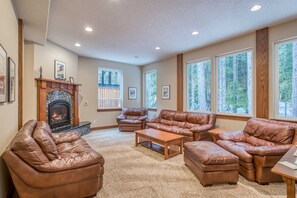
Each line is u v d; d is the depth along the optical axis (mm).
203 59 4945
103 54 5660
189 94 5473
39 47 4145
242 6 2684
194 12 2863
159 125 4988
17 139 1775
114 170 2822
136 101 7465
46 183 1791
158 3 2584
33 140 1828
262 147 2457
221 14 2939
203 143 2924
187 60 5375
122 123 5953
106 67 6555
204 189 2254
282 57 3391
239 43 4016
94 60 6246
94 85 6266
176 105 5816
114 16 2990
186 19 3117
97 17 3023
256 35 3666
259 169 2359
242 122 4000
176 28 3523
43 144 1902
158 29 3574
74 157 2008
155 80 7000
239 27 3496
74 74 5516
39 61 4148
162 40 4258
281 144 2707
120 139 4855
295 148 2107
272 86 3455
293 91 3260
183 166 2992
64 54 4992
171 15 2969
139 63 7121
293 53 3258
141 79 7613
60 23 3270
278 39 3361
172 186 2330
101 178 2232
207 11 2834
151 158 3369
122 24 3320
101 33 3789
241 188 2273
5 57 1860
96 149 3930
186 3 2592
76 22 3227
